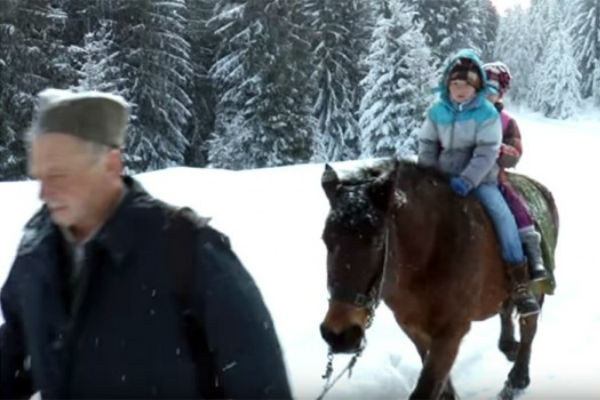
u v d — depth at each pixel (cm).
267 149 3092
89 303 183
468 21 5931
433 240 419
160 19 3138
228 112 3312
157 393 184
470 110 467
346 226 373
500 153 483
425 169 446
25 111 2539
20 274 194
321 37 3778
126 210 184
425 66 3478
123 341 183
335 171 406
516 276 476
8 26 2575
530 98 7225
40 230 196
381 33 3506
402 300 432
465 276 428
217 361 186
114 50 3111
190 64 3356
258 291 192
